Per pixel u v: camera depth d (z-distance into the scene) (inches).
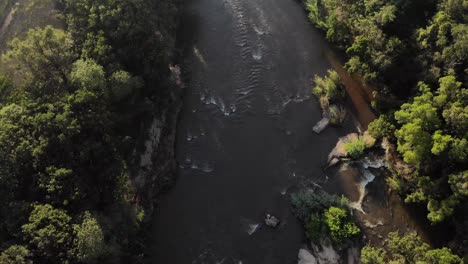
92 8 2416.3
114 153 2190.0
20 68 2206.0
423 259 1982.0
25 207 1871.3
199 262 2215.8
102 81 2183.8
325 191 2399.1
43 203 1931.6
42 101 2116.1
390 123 2485.2
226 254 2230.6
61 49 2228.1
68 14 2458.2
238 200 2395.4
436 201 2122.3
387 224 2269.9
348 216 2260.1
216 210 2370.8
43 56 2185.0
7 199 1889.8
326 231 2204.7
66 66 2242.9
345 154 2490.2
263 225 2305.6
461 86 2290.8
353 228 2209.6
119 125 2375.7
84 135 2116.1
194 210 2383.1
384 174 2417.6
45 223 1823.3
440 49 2401.6
